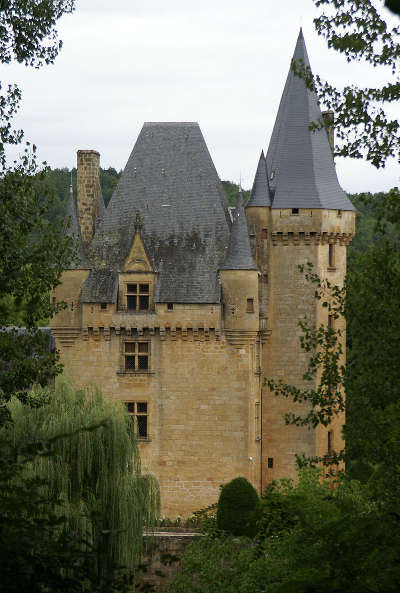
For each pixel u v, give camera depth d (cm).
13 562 2162
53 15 4622
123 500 6538
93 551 2383
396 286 3077
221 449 8600
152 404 8700
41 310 3959
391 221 3088
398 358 3072
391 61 3209
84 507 6191
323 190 9081
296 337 9006
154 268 8781
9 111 4250
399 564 2545
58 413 6531
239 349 8581
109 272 8906
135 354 8750
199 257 8794
